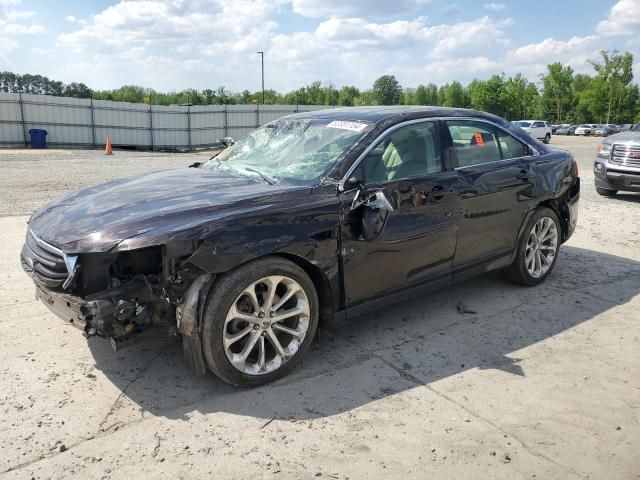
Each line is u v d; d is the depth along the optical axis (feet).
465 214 14.84
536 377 12.07
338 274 12.30
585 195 39.11
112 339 10.18
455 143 15.12
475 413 10.61
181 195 12.07
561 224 18.70
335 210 12.00
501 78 244.63
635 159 35.45
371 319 15.24
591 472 8.97
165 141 108.99
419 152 14.20
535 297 17.12
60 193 37.63
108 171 54.70
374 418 10.37
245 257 10.67
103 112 102.73
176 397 11.00
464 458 9.24
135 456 9.12
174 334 10.87
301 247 11.46
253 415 10.39
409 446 9.53
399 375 12.06
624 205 34.81
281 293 11.82
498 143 16.56
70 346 13.07
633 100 271.69
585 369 12.48
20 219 26.96
